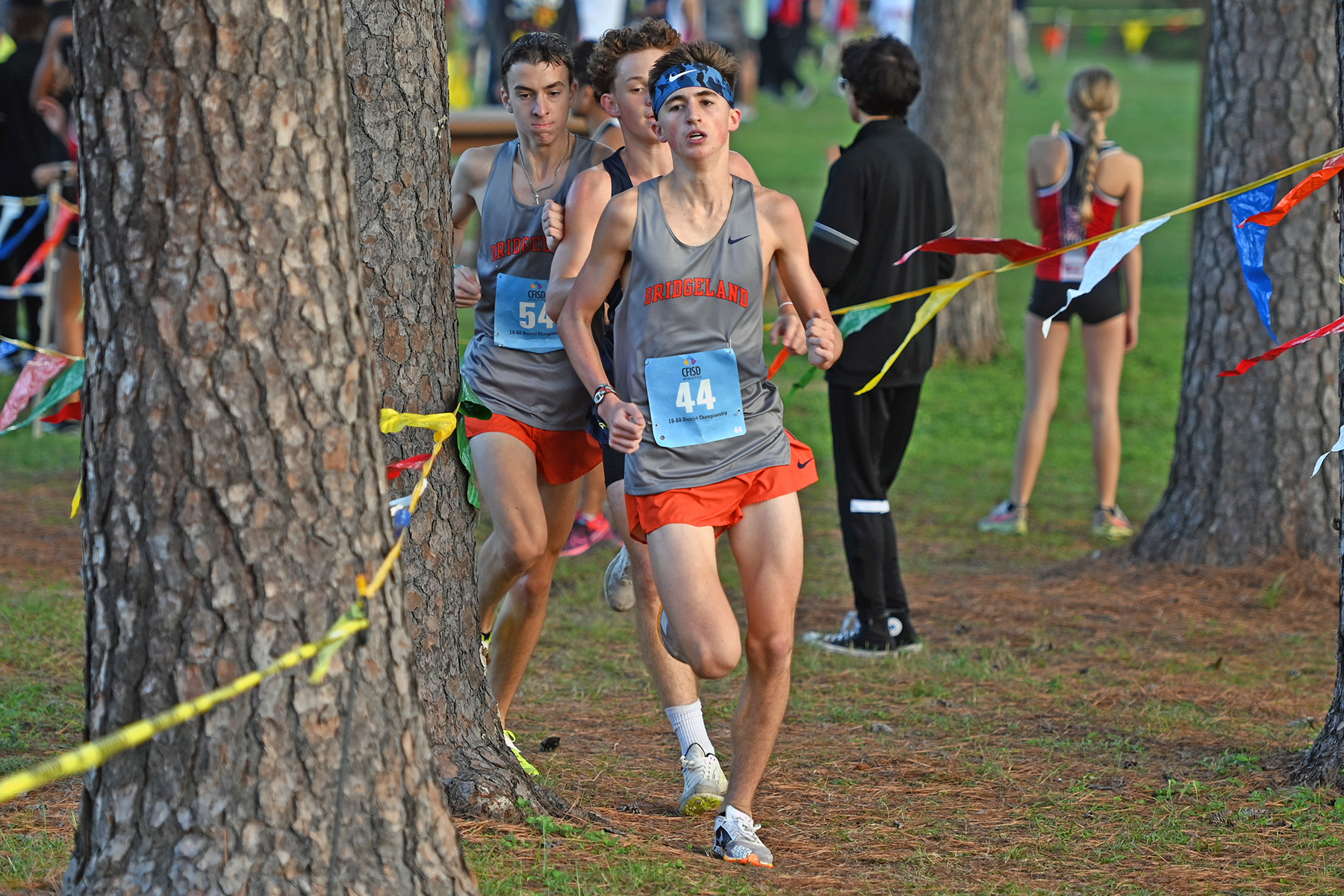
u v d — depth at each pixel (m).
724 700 14.81
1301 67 18.55
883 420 16.19
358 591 7.60
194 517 7.28
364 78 10.52
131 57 7.04
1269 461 19.52
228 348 7.24
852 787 12.09
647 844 10.18
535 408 12.57
